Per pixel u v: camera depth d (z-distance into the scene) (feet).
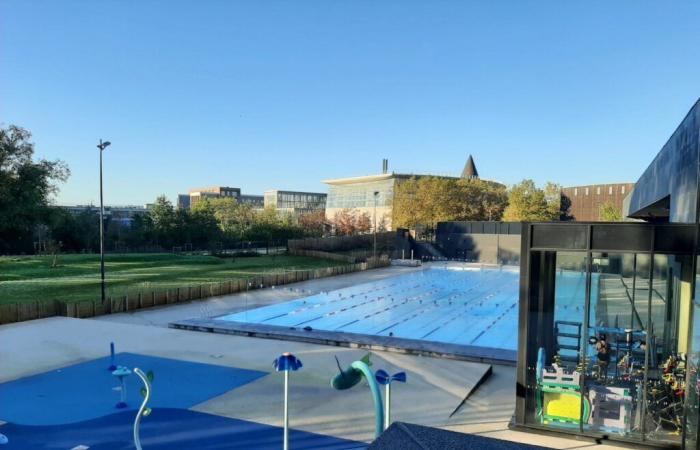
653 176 44.86
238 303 66.74
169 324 51.03
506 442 5.57
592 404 25.40
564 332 26.53
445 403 29.58
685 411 23.17
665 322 24.90
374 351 41.65
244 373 34.86
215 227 170.40
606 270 25.52
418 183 193.06
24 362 37.06
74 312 54.44
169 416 27.14
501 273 108.99
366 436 24.73
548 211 177.88
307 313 62.59
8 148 112.88
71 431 25.12
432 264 127.24
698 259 22.80
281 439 24.29
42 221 126.52
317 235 192.75
